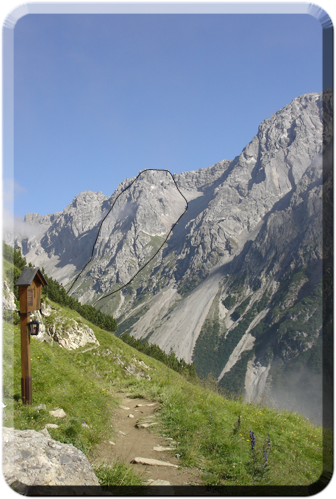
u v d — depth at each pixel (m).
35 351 13.44
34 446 4.40
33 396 8.55
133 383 15.29
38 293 8.54
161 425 8.38
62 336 29.36
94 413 8.74
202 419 8.70
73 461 4.55
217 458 6.41
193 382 14.59
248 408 11.73
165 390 12.37
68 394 9.61
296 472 5.94
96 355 30.36
